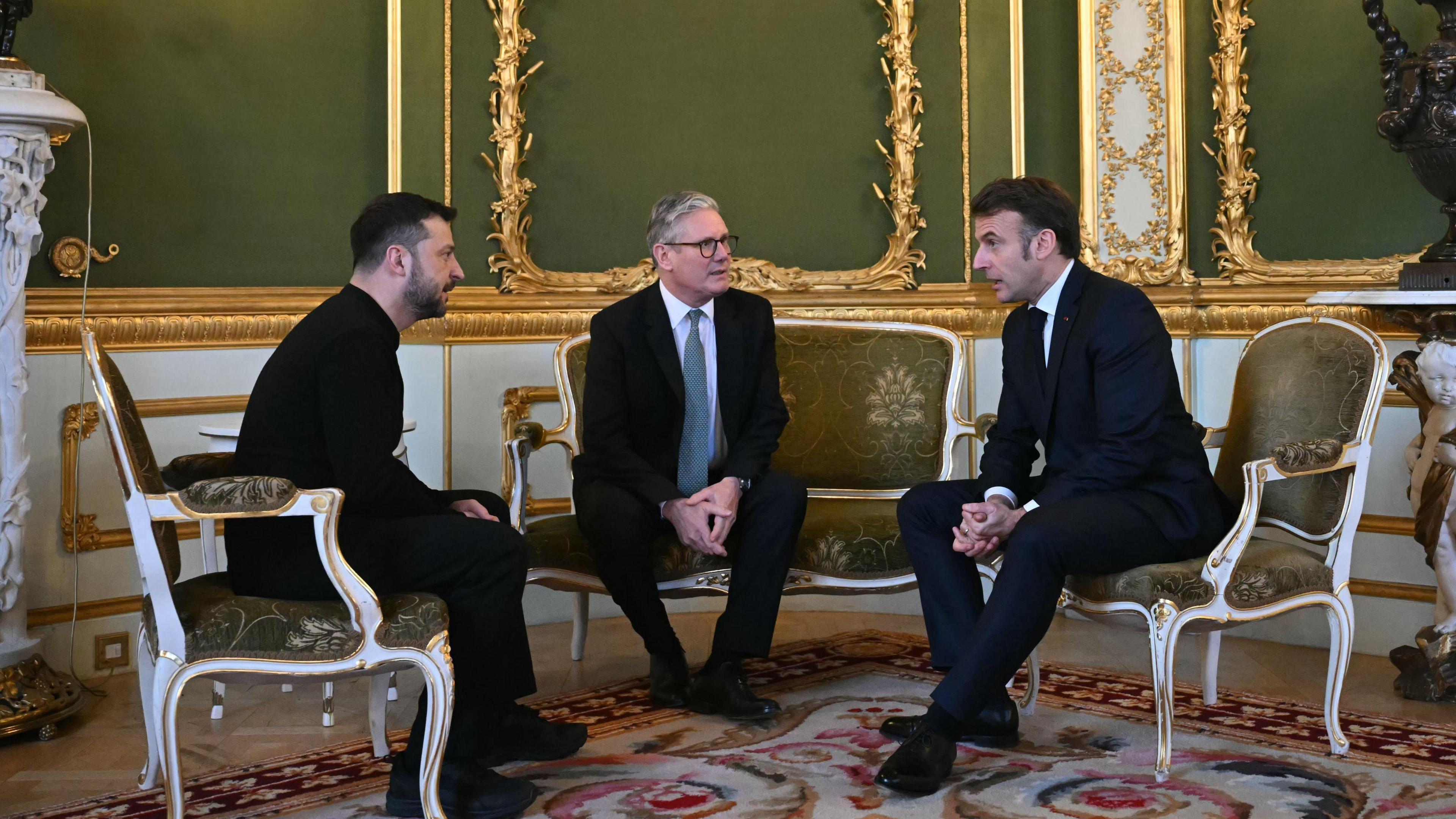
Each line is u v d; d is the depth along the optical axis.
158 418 3.78
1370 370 2.89
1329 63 4.02
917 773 2.61
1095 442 2.88
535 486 4.37
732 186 4.52
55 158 3.54
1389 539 3.84
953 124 4.47
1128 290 2.86
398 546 2.47
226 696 3.47
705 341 3.39
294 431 2.49
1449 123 3.17
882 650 3.89
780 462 3.80
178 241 3.81
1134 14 4.20
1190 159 4.28
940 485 3.06
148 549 2.25
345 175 4.13
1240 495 3.09
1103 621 2.81
